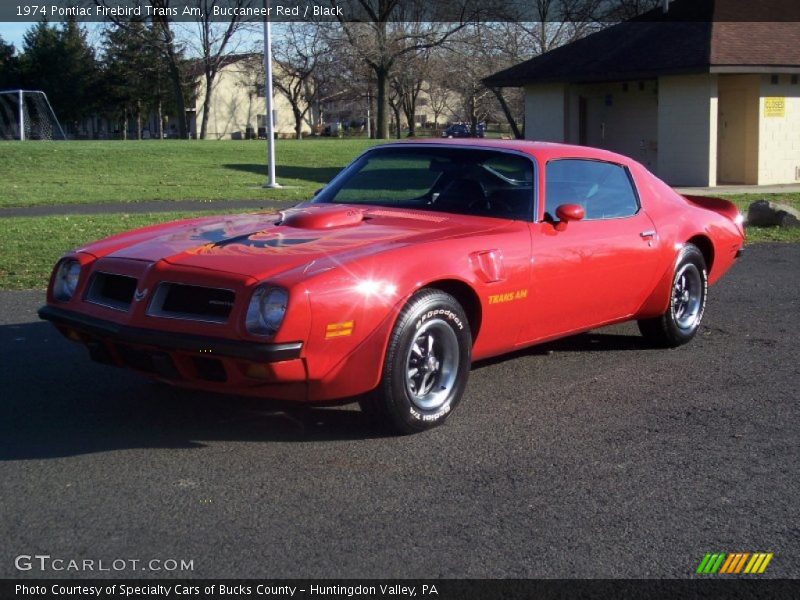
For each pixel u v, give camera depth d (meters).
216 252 4.63
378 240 4.84
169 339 4.28
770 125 21.03
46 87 67.19
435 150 6.04
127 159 26.86
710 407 5.43
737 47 20.44
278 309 4.15
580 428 5.02
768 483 4.29
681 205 6.80
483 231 5.18
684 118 20.95
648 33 22.92
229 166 26.25
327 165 27.84
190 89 68.12
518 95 55.53
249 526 3.71
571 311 5.74
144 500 3.93
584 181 6.01
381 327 4.47
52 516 3.76
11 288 8.61
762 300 8.66
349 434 4.82
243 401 5.35
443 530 3.71
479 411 5.28
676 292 6.70
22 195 17.59
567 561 3.48
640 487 4.21
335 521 3.77
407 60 50.84
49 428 4.82
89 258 4.89
